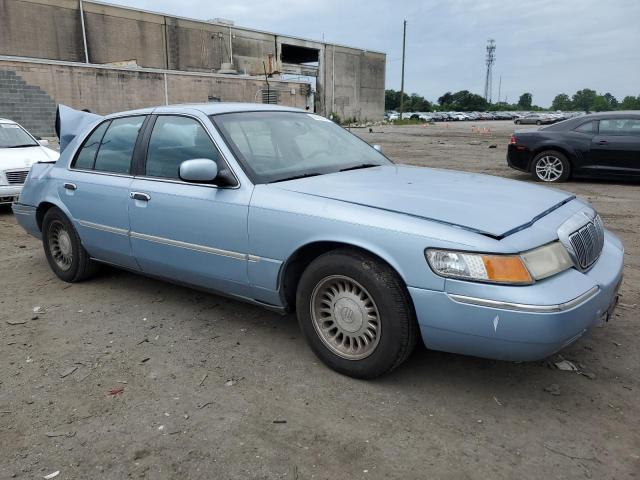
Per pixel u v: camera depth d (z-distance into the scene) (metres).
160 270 4.21
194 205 3.77
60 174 4.97
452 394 3.13
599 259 3.30
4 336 4.01
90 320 4.27
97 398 3.15
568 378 3.28
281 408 3.01
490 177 4.02
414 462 2.55
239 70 51.22
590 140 10.52
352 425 2.85
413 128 45.19
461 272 2.75
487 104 124.56
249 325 4.11
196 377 3.36
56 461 2.61
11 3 37.38
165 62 46.03
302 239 3.26
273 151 3.92
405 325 3.01
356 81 61.22
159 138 4.20
